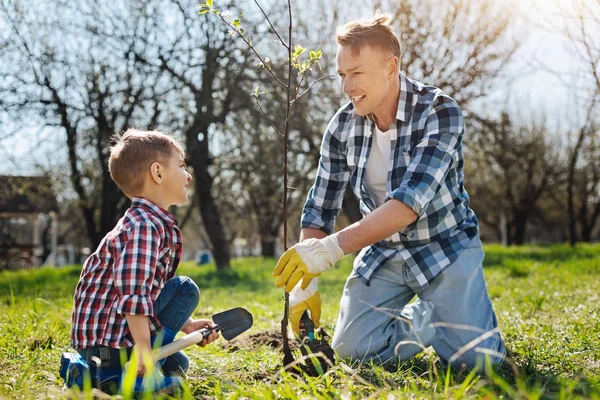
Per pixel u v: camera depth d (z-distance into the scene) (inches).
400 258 125.0
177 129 502.6
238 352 136.3
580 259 420.5
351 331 125.9
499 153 869.8
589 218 1157.7
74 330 95.9
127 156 101.3
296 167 534.9
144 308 90.7
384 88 116.0
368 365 120.6
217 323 107.5
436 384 90.5
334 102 458.9
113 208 516.7
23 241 1240.8
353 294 129.2
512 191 1088.8
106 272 94.8
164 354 93.6
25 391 94.1
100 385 93.4
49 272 557.3
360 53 113.5
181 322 102.6
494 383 97.2
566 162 995.9
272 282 413.1
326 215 134.9
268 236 852.0
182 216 829.8
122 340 93.3
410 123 119.5
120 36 480.7
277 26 463.2
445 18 438.3
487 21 439.2
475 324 117.6
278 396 87.0
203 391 98.0
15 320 165.3
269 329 167.9
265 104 473.1
